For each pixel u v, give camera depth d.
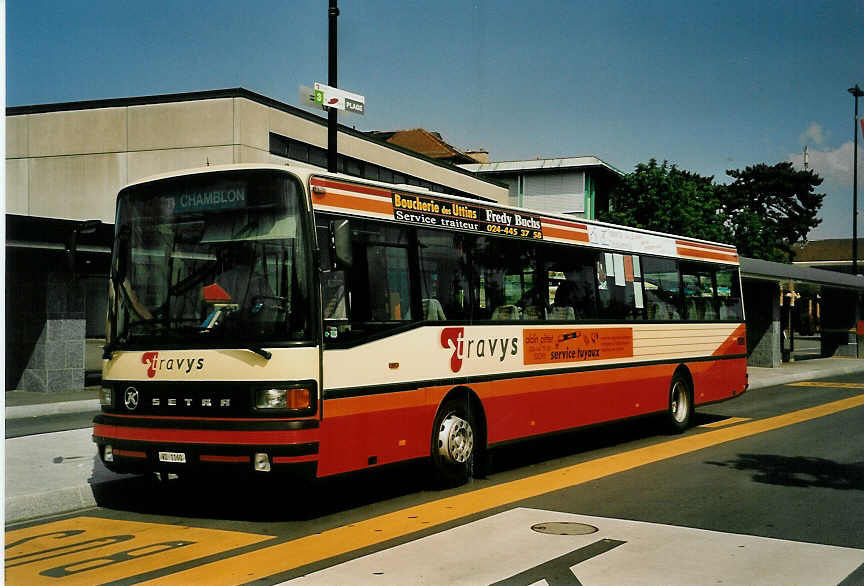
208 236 8.12
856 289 38.12
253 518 8.05
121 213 8.62
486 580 5.82
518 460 11.67
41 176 30.98
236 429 7.48
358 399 8.16
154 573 6.18
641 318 13.51
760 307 31.69
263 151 29.42
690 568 6.09
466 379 9.79
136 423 7.97
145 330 8.18
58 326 21.67
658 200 39.62
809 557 6.38
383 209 8.84
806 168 76.62
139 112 29.66
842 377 28.94
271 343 7.60
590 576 5.90
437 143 65.31
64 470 9.77
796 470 10.34
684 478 9.81
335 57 15.63
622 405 12.87
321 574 6.01
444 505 8.48
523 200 56.56
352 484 9.84
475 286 10.13
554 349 11.44
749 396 21.62
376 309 8.54
